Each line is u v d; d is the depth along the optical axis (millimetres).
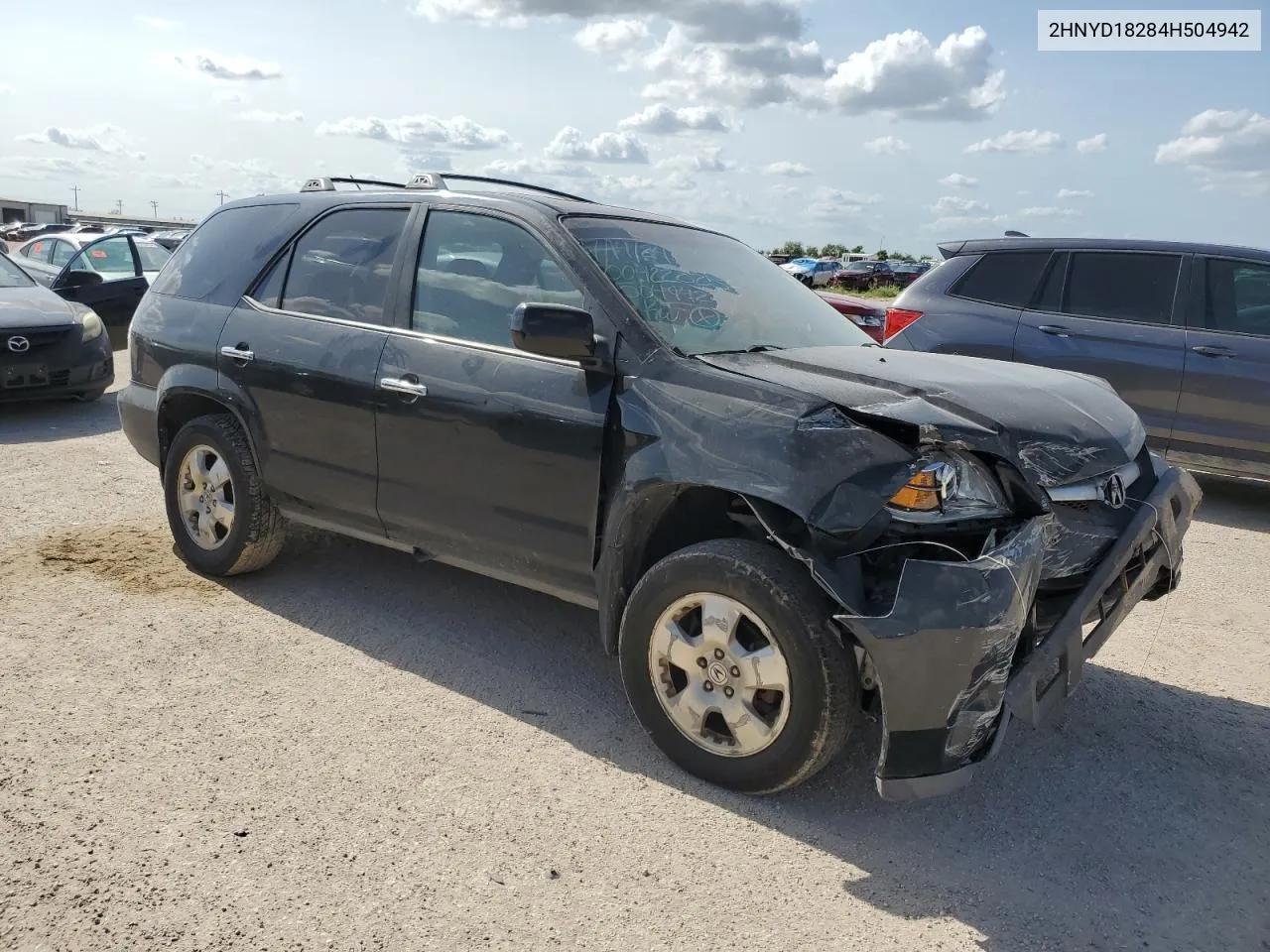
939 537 2746
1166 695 3945
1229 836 2988
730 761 3020
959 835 2932
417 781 3070
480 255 3801
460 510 3680
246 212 4785
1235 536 6359
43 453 7090
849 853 2820
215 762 3117
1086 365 6934
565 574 3473
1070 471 3117
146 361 4812
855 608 2656
